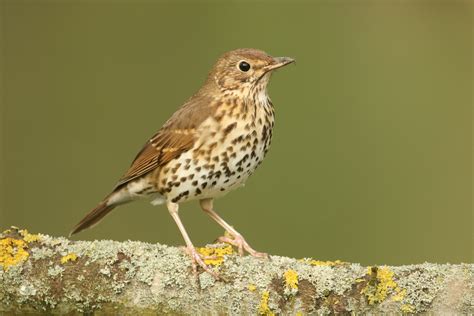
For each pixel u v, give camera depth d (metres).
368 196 14.84
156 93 16.66
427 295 7.55
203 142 9.62
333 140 15.58
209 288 7.93
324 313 7.73
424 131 16.11
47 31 17.47
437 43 17.89
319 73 16.84
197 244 13.93
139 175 10.23
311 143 15.49
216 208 14.16
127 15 17.83
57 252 8.04
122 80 16.69
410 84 16.98
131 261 8.03
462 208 14.81
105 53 17.25
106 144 15.62
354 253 13.90
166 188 9.98
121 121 16.06
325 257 13.74
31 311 8.06
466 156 15.64
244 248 9.77
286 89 16.44
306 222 14.23
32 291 7.95
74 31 17.67
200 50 17.36
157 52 17.27
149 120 16.23
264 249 13.84
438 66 17.33
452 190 15.00
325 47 17.42
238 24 17.69
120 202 10.77
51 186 15.02
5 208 14.85
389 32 17.78
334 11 18.08
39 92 16.47
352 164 15.16
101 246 8.10
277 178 14.74
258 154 9.88
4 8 17.53
